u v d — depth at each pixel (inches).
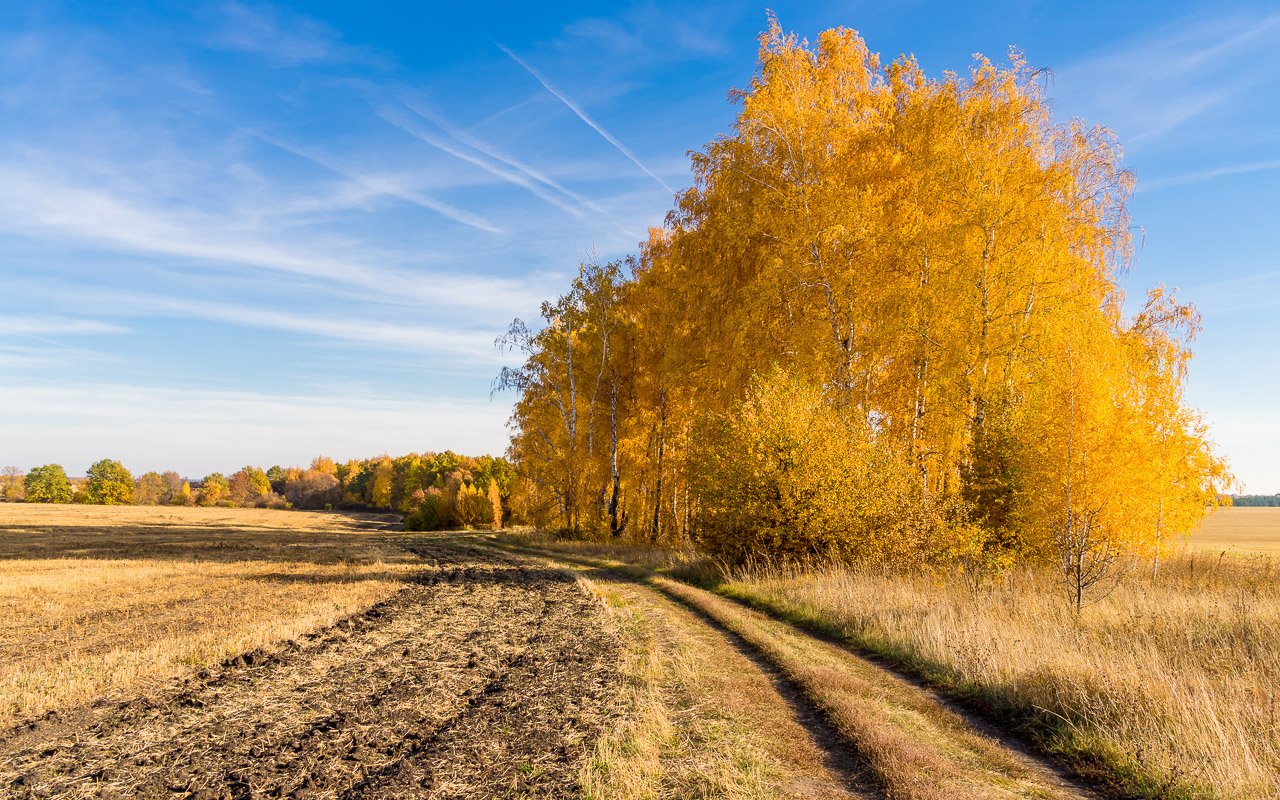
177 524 2267.5
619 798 192.5
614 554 938.7
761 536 620.4
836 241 702.5
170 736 254.5
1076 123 648.4
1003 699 272.2
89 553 1043.3
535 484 1558.8
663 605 521.7
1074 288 629.9
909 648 350.3
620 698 285.7
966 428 653.9
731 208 795.4
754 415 636.7
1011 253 639.1
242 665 356.2
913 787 191.8
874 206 695.7
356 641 411.5
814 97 758.5
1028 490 565.9
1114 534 518.3
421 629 446.3
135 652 378.3
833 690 282.7
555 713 271.3
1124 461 521.7
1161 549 594.2
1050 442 550.3
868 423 669.9
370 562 907.4
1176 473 573.6
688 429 951.6
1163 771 197.0
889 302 671.8
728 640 396.5
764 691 292.5
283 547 1206.9
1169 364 666.2
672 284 946.1
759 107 755.4
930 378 676.1
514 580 690.8
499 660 360.2
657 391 1093.1
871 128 759.1
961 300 643.5
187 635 423.5
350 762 227.1
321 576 743.1
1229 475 582.6
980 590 477.4
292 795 203.8
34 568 812.6
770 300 737.0
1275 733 214.7
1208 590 527.5
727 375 812.6
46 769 226.1
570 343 1160.8
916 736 239.8
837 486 588.4
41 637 426.3
